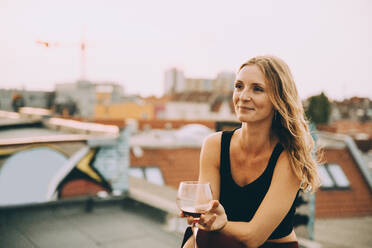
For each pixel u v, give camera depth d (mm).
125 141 7328
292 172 1339
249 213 1397
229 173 1460
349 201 16109
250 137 1377
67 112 42406
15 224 5363
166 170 15625
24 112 15547
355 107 51938
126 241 4836
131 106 44750
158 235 5137
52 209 6184
